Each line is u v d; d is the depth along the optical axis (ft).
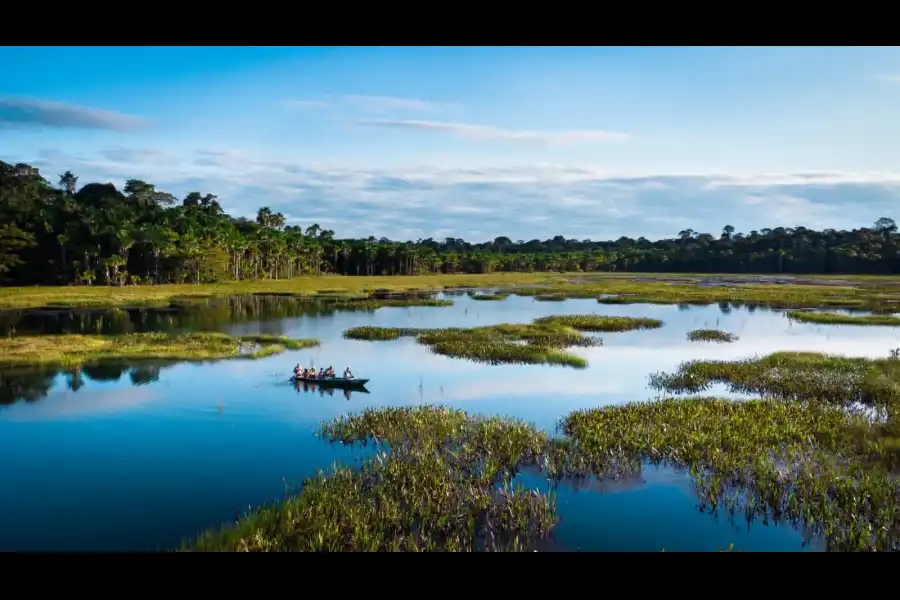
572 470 64.95
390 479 60.64
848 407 89.61
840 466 64.18
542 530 51.93
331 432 78.89
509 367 123.34
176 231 394.32
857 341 158.61
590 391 103.35
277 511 54.85
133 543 51.24
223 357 131.03
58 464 69.56
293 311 232.73
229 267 406.00
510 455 67.67
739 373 110.52
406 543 49.34
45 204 352.08
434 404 95.04
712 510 56.44
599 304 266.98
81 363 123.85
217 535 51.24
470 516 52.95
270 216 538.06
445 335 159.43
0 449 74.84
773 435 73.20
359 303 268.00
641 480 63.05
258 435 79.71
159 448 74.90
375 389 104.88
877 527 51.83
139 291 299.17
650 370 120.57
